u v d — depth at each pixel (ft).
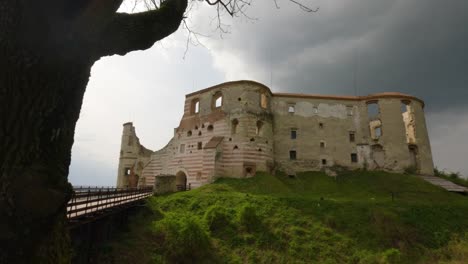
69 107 17.58
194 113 185.98
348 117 191.93
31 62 14.90
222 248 85.97
